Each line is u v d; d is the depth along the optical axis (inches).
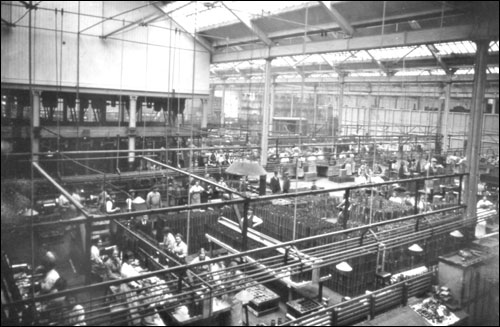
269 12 802.8
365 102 1600.6
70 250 434.9
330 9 708.0
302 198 671.8
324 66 1279.5
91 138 888.3
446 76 1039.6
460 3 538.9
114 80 896.3
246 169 334.3
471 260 401.4
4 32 708.7
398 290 359.6
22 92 810.8
